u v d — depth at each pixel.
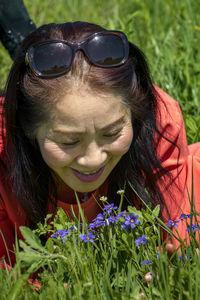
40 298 1.93
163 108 2.58
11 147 2.32
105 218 2.11
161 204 2.51
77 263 2.05
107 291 1.86
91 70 2.00
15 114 2.21
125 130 2.09
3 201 2.50
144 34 4.80
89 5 5.89
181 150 2.63
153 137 2.46
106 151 2.08
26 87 2.08
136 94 2.16
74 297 1.82
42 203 2.43
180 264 1.93
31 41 2.20
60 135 2.02
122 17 5.15
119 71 2.04
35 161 2.34
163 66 3.98
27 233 2.01
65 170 2.16
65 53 2.00
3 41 3.68
